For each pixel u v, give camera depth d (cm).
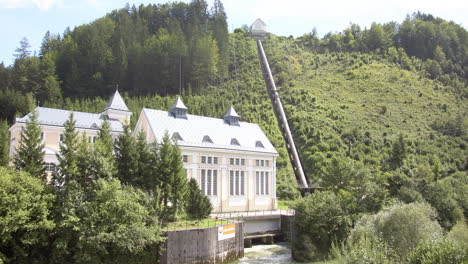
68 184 3675
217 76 14862
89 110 10231
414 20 19325
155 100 12025
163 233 3891
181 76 13888
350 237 3569
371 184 5781
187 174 5956
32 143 4044
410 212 3481
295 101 12706
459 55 16650
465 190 6575
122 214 3559
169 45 13988
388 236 3394
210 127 6919
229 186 6500
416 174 6894
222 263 4450
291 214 6131
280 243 5847
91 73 13062
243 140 7125
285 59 16975
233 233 4788
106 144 4603
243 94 13500
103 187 3569
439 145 9431
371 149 9350
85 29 14600
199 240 4128
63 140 4269
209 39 15425
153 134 5966
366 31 19662
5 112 9906
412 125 10800
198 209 5128
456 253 2131
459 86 13588
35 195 3425
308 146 9950
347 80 14450
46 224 3284
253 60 16562
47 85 11425
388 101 12431
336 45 18662
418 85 13688
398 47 17800
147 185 4656
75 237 3509
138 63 13450
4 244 3222
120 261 3612
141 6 18212
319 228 4891
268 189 7188
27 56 13462
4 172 3406
